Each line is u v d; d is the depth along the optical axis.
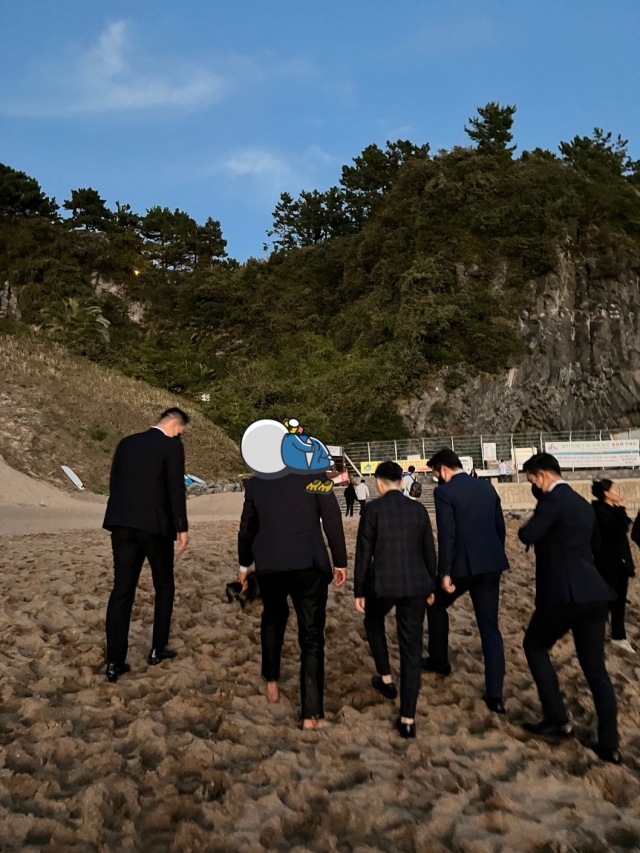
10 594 7.19
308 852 3.05
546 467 4.69
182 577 8.66
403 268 57.28
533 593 9.83
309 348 58.34
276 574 4.36
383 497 4.80
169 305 63.03
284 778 3.69
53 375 37.97
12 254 61.59
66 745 3.74
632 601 10.60
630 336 55.75
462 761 4.12
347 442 47.47
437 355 50.34
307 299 64.44
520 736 4.55
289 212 82.44
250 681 5.20
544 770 4.05
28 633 5.85
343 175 81.12
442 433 48.62
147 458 4.95
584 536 4.51
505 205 57.34
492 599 5.14
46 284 59.34
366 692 5.12
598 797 3.84
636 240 59.44
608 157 84.00
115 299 60.62
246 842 3.11
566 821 3.54
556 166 61.75
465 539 5.08
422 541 4.68
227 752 3.93
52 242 63.50
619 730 4.97
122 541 4.93
